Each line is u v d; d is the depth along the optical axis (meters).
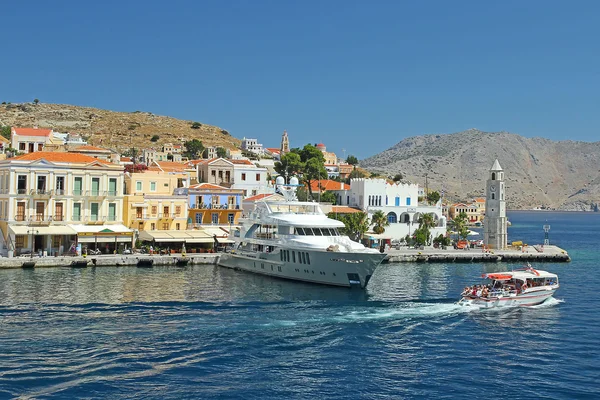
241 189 137.38
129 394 37.47
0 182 97.75
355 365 44.09
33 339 47.56
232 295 68.25
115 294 66.44
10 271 82.69
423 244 129.00
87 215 100.19
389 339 50.97
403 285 79.19
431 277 88.12
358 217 122.12
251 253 87.81
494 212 135.25
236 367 42.97
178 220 111.81
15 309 57.47
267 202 90.06
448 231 160.12
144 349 46.09
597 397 38.50
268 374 41.78
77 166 99.19
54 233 93.88
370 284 79.69
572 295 73.38
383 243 130.12
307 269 78.44
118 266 91.19
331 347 48.31
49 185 96.69
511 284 66.88
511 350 48.34
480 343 50.25
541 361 45.62
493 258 115.19
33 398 36.31
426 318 58.31
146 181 114.19
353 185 138.50
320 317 57.69
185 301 63.75
